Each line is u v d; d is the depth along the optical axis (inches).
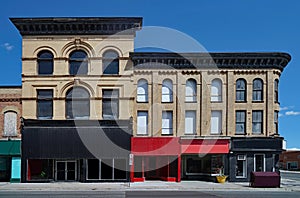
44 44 1175.6
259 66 1218.6
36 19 1153.4
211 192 909.2
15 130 1165.7
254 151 1193.4
